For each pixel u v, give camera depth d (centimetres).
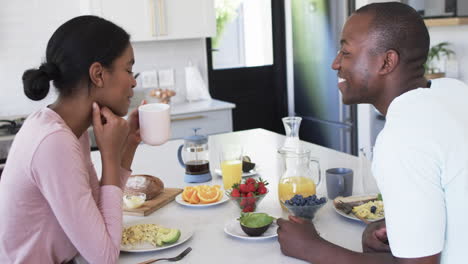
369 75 109
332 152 229
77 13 382
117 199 130
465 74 365
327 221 152
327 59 405
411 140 96
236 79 461
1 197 125
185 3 379
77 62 126
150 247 137
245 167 199
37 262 128
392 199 98
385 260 112
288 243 127
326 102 417
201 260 128
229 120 388
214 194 172
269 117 483
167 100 392
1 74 367
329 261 119
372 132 385
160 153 246
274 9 460
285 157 163
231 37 452
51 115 127
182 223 154
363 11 110
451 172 95
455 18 322
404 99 102
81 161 122
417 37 106
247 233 140
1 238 126
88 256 121
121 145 135
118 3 358
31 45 373
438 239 96
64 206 119
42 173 118
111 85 130
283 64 469
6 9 362
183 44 421
